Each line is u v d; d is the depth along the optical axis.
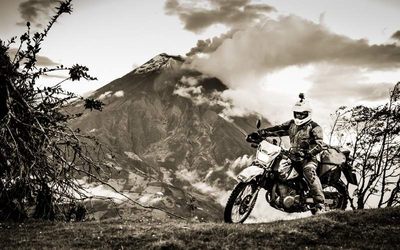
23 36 11.10
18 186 10.27
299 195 8.25
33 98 11.34
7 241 7.65
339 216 8.22
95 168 11.95
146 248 6.92
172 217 10.41
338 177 9.23
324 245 7.06
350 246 7.03
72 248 6.98
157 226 8.09
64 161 11.26
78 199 11.22
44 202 10.88
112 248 7.04
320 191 8.30
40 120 11.23
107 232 7.89
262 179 8.09
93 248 7.03
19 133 10.64
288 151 8.17
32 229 8.67
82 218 11.07
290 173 8.17
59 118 11.70
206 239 7.21
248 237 7.25
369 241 7.25
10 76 10.33
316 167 8.49
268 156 8.09
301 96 8.67
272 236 7.32
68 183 11.23
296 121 8.57
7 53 10.80
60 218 10.98
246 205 8.16
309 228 7.62
